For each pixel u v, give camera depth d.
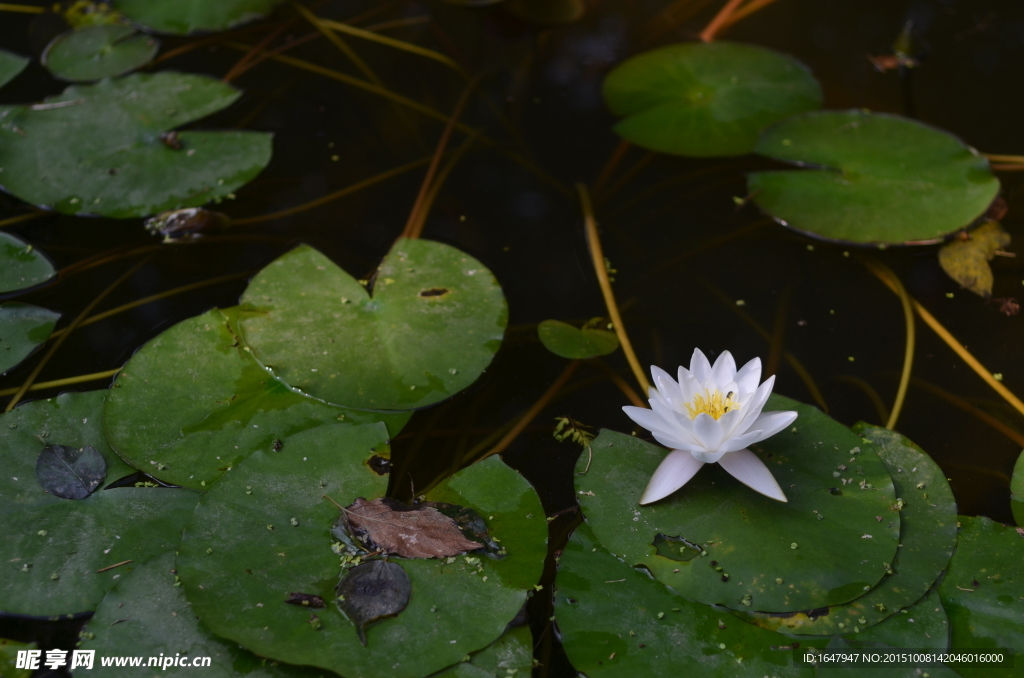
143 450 1.56
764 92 2.76
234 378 1.72
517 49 3.18
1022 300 2.08
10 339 1.87
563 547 1.48
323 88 2.91
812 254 2.26
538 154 2.65
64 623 1.32
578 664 1.25
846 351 1.97
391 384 1.71
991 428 1.76
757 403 1.52
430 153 2.65
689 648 1.27
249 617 1.25
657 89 2.83
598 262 2.19
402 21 3.34
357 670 1.19
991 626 1.29
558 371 1.92
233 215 2.34
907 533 1.43
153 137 2.45
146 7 3.16
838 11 3.40
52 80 2.79
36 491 1.48
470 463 1.67
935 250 2.24
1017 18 3.26
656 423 1.53
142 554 1.39
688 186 2.52
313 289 1.95
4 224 2.24
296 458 1.54
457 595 1.32
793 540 1.40
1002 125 2.67
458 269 2.05
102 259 2.17
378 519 1.43
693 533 1.42
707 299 2.13
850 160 2.43
